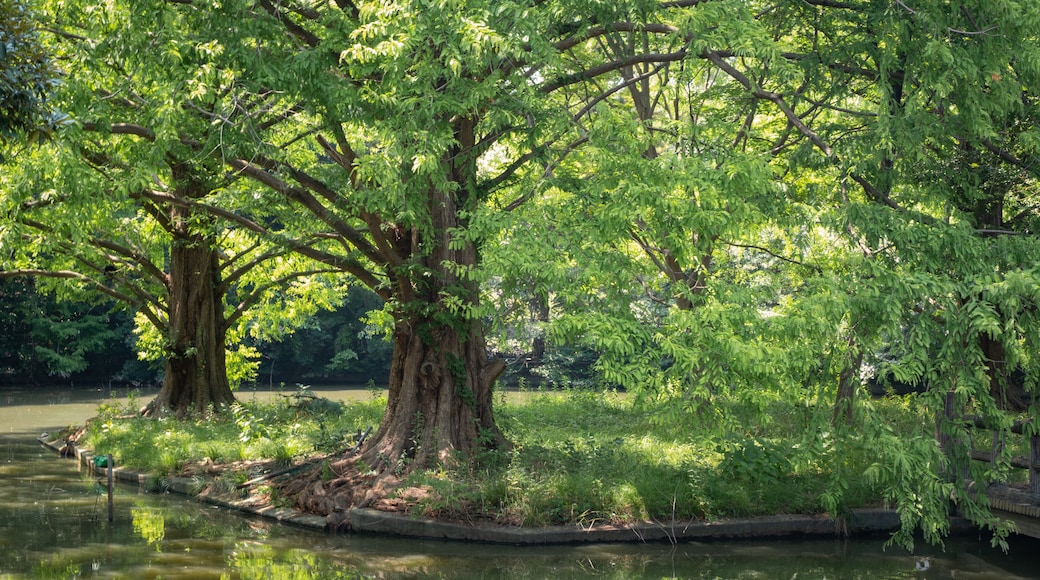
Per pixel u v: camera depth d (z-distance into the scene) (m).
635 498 13.25
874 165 12.01
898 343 10.66
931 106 12.39
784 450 14.40
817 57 13.55
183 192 21.62
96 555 12.12
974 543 12.95
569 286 10.81
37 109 7.42
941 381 10.77
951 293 10.20
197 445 18.67
